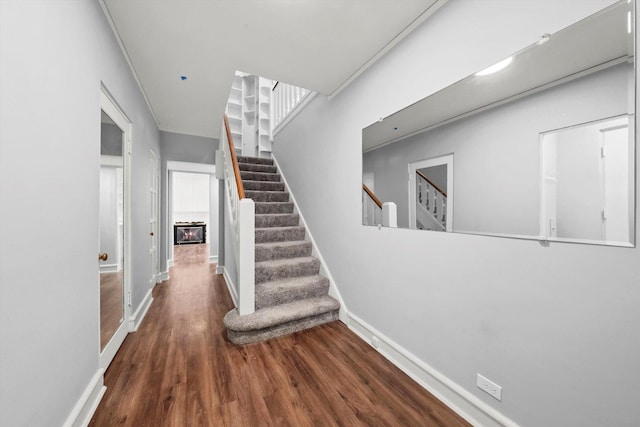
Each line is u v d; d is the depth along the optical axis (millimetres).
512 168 1144
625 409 856
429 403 1481
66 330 1129
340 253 2604
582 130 936
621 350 862
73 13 1186
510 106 1151
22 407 846
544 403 1064
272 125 4867
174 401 1464
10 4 796
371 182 2125
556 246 1016
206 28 1736
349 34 1792
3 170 767
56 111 1051
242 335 2109
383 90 1978
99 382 1471
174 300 3197
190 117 3525
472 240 1339
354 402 1479
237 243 2609
